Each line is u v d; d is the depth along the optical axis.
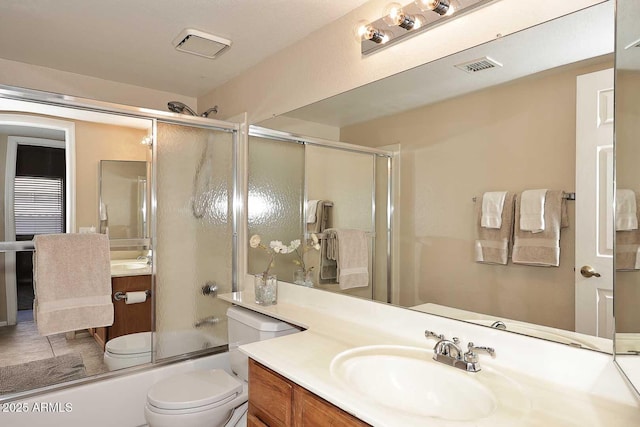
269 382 1.38
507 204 1.36
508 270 1.35
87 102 2.18
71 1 1.91
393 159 1.73
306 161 2.19
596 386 1.11
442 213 1.55
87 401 2.11
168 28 2.18
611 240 1.11
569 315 1.19
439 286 1.55
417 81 1.63
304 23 2.09
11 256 2.02
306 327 1.77
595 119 1.15
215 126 2.67
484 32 1.42
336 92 2.02
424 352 1.43
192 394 1.87
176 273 2.51
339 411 1.10
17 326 2.03
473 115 1.45
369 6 1.87
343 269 1.94
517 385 1.16
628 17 0.87
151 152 2.42
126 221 2.34
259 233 2.56
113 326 2.29
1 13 2.02
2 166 1.99
